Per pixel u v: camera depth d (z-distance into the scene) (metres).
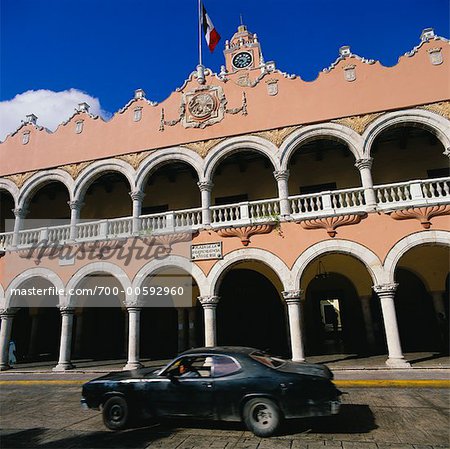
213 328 13.95
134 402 6.85
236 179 19.31
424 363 12.52
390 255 13.01
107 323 21.03
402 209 13.14
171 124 16.91
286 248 14.01
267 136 15.52
